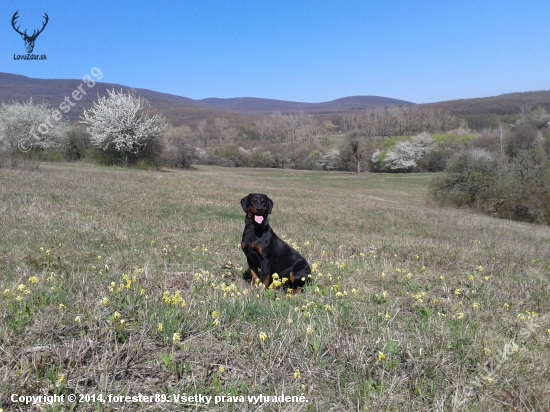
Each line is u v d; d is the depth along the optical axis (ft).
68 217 35.06
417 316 17.62
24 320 13.01
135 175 94.38
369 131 317.63
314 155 255.09
